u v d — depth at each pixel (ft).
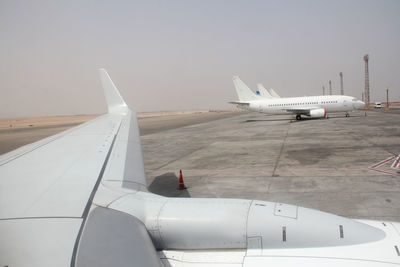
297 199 28.32
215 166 46.96
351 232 9.36
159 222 10.21
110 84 37.55
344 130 88.79
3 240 7.70
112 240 8.10
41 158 16.37
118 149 18.81
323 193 29.71
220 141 80.28
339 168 40.27
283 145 65.21
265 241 9.62
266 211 10.27
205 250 10.01
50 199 10.59
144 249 7.94
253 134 92.94
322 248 9.23
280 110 150.00
